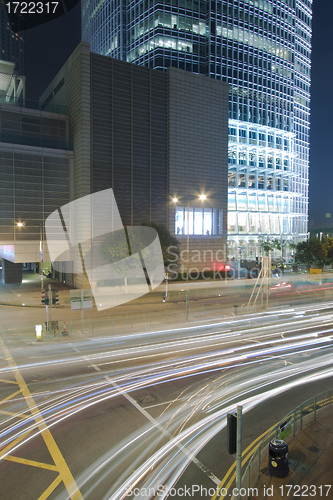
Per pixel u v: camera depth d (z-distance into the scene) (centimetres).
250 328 2845
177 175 5647
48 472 1047
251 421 1347
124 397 1562
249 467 912
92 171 4822
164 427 1304
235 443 800
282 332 2714
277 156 9706
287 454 983
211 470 1050
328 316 3350
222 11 8025
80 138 4700
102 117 4894
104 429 1292
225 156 6247
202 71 7831
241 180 8906
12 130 4622
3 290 4850
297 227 11875
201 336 2592
